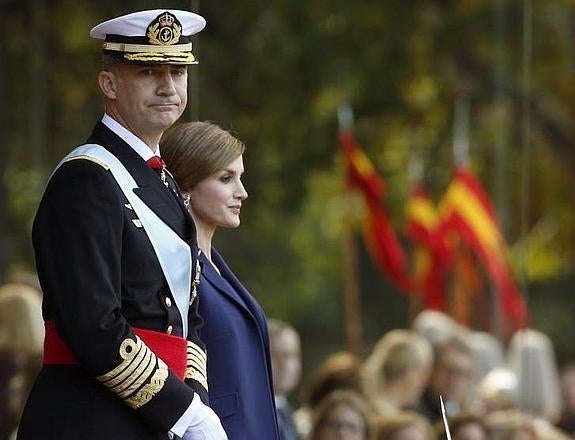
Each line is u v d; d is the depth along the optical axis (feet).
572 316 234.17
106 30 56.24
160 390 53.36
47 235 53.26
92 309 52.34
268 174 199.31
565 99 207.41
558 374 152.56
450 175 201.77
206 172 63.05
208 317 61.82
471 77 197.88
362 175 154.20
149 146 56.49
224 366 61.62
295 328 244.42
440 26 192.75
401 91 193.47
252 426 62.08
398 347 110.73
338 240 232.53
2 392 79.41
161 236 55.16
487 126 202.18
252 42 182.50
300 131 193.98
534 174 210.59
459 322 153.69
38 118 153.28
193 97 76.18
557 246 217.56
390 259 154.92
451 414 113.39
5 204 133.18
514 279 167.43
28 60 154.10
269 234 220.43
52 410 53.93
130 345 52.90
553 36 204.74
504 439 111.65
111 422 53.67
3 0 144.36
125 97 56.18
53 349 54.39
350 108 191.31
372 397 106.93
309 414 105.40
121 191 54.70
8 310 80.28
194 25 56.85
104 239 53.26
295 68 186.39
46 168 155.43
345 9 186.19
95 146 55.42
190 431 54.24
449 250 155.63
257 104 188.34
